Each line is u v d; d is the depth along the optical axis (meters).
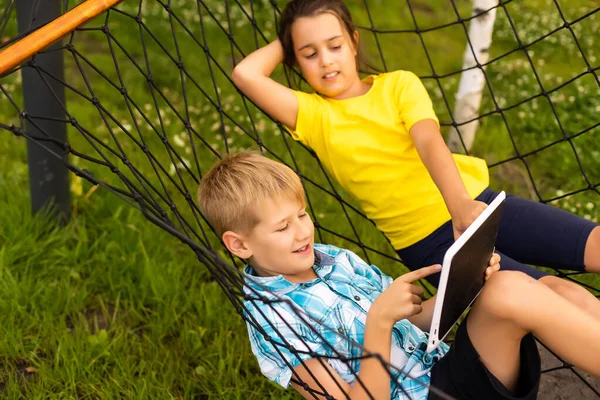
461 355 1.79
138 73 4.74
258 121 4.31
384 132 2.34
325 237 3.25
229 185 1.92
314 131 2.40
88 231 3.22
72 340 2.53
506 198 2.30
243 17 5.70
